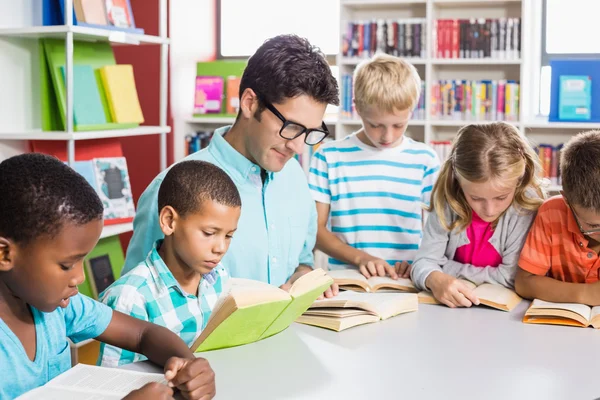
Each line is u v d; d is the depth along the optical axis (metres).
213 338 1.22
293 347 1.29
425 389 1.09
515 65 4.19
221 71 4.68
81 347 3.02
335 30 4.76
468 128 1.71
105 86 3.26
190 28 4.66
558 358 1.24
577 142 1.53
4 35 2.91
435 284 1.63
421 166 2.27
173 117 4.50
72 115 2.91
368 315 1.46
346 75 4.22
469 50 4.05
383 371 1.17
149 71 4.45
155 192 1.55
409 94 2.12
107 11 3.18
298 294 1.29
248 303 1.19
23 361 1.10
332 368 1.19
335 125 4.36
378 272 1.87
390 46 4.15
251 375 1.15
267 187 1.71
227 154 1.65
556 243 1.63
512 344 1.32
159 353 1.19
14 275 1.02
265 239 1.70
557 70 3.92
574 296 1.54
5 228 1.00
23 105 3.03
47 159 1.05
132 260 1.55
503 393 1.08
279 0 4.84
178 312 1.43
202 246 1.36
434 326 1.43
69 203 1.01
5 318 1.09
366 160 2.27
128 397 0.95
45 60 3.01
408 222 2.25
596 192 1.44
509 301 1.58
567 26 4.41
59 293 1.03
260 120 1.51
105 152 3.31
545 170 4.05
